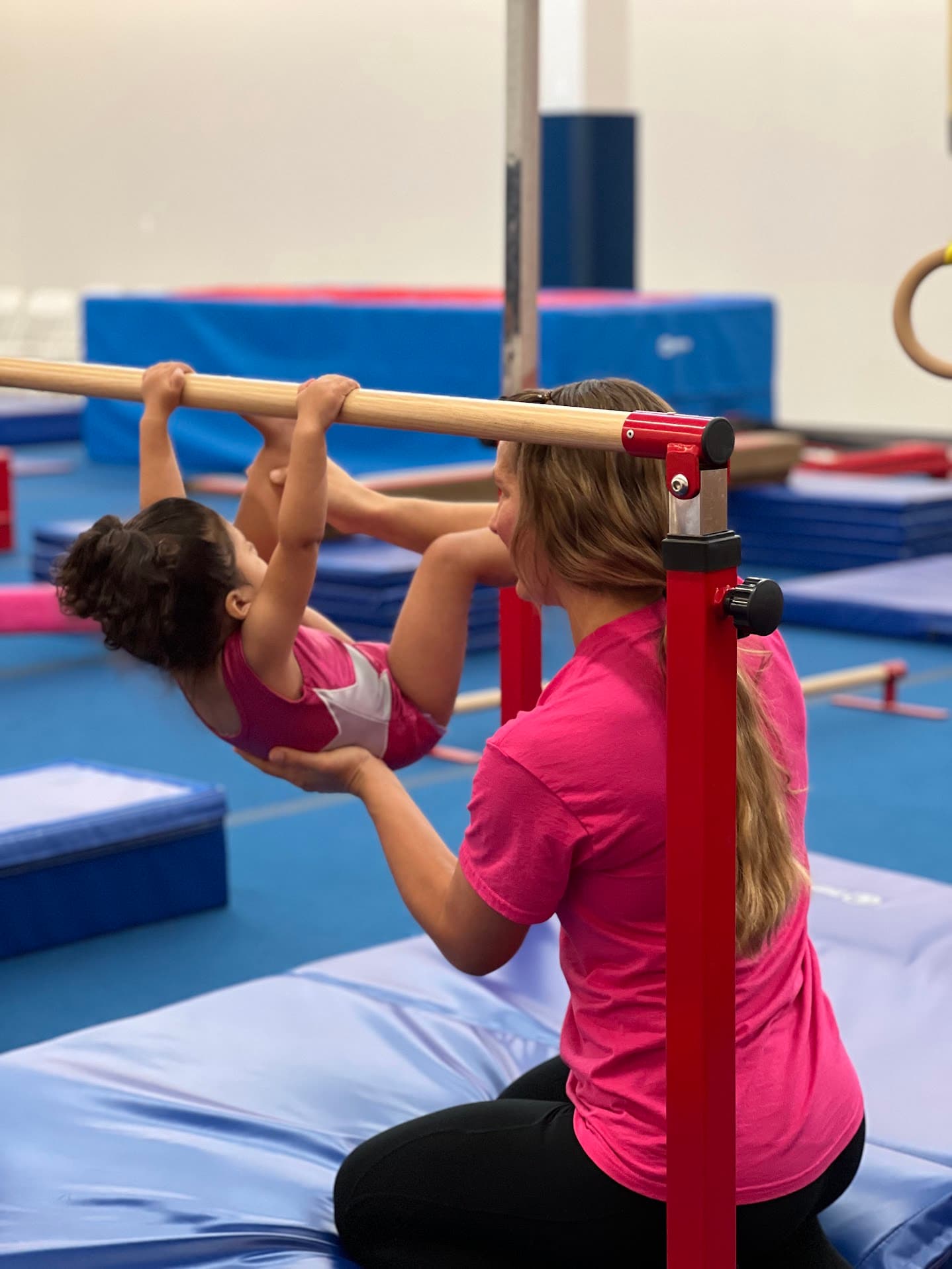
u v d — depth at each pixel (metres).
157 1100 2.57
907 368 12.58
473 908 1.84
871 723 5.85
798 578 8.54
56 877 3.84
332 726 2.26
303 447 1.97
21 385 2.42
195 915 4.09
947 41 11.87
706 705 1.62
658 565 1.79
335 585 6.72
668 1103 1.72
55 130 16.62
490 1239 1.92
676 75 13.23
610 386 1.85
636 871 1.77
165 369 2.21
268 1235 2.19
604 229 12.90
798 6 12.54
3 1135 2.46
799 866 1.87
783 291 13.09
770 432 9.72
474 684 6.42
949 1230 2.26
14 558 8.99
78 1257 2.11
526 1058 2.76
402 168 14.46
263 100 15.16
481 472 8.02
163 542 2.08
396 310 10.46
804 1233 2.00
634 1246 1.86
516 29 2.68
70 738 5.70
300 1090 2.62
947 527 8.54
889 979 3.05
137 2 15.75
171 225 16.03
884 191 12.41
